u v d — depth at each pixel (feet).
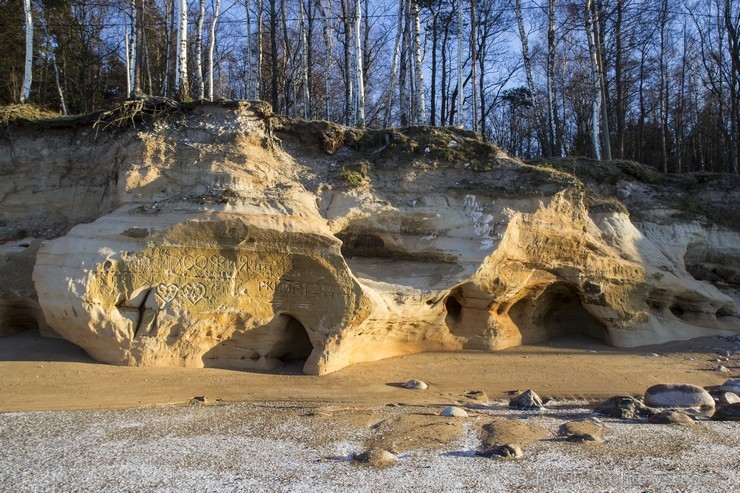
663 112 101.60
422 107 55.52
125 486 14.71
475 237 37.78
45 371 28.60
